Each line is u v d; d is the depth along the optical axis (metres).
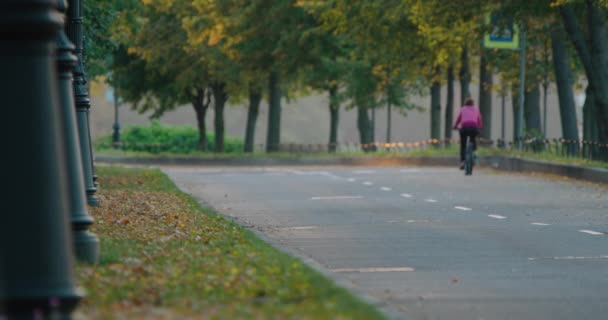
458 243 43.12
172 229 43.47
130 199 61.44
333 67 160.12
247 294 24.70
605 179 86.69
